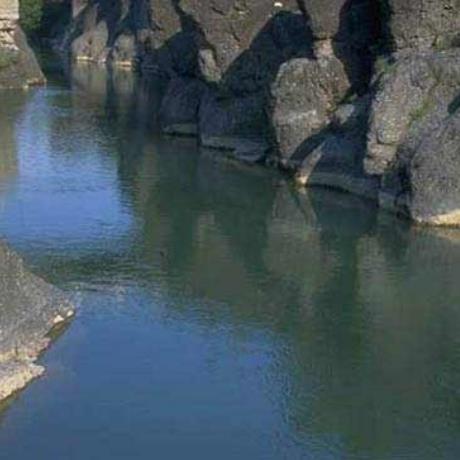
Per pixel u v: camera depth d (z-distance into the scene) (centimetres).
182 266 4056
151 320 3481
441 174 4459
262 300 3706
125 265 4053
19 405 2861
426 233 4438
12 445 2673
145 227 4566
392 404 2941
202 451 2678
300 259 4153
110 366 3114
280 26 6191
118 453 2655
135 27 10969
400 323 3497
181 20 7188
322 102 5434
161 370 3108
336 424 2833
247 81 6275
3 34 8656
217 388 3008
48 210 4781
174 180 5425
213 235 4481
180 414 2850
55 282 3806
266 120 6075
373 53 5372
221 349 3269
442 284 3856
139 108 7844
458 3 4934
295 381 3061
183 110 6788
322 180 5234
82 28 12256
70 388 2959
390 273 3981
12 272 3275
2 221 4597
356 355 3247
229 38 6284
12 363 3023
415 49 4991
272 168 5684
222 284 3862
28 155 5975
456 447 2738
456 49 4831
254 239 4425
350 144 5166
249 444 2723
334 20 5369
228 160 5941
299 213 4803
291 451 2697
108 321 3453
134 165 5769
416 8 4962
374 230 4522
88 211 4797
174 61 7344
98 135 6662
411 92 4750
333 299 3719
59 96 8431
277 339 3359
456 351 3281
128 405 2889
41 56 12062
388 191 4772
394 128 4750
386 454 2698
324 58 5419
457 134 4425
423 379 3088
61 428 2758
